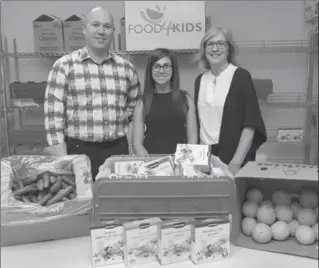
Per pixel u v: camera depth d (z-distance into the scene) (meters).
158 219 0.94
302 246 0.97
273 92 3.27
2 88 3.00
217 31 1.74
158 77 1.73
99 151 1.88
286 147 3.37
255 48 3.00
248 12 3.17
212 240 0.91
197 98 1.86
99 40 1.78
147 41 2.82
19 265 0.92
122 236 0.91
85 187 1.07
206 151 1.20
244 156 1.72
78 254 0.97
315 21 3.03
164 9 2.79
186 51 2.91
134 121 1.85
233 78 1.75
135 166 1.15
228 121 1.74
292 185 1.11
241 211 1.05
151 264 0.91
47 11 3.14
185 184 0.94
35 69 3.19
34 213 0.99
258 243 0.99
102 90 1.84
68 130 1.87
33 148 3.00
